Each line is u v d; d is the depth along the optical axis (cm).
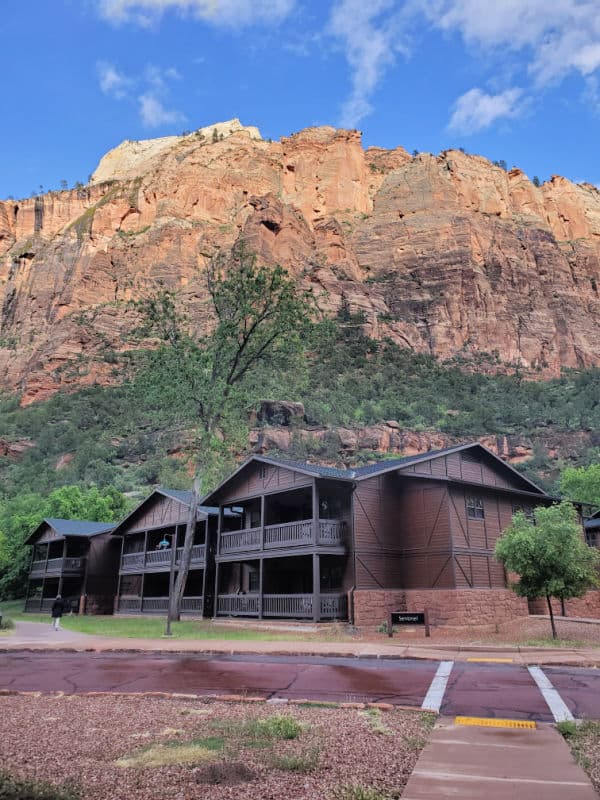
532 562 1939
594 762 618
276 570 2878
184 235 16162
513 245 16775
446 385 12031
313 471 2486
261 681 1163
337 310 13600
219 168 18038
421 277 15562
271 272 3344
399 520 2661
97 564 4150
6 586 4975
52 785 550
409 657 1494
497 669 1295
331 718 830
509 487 3056
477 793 528
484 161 19125
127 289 15400
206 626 2631
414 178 17550
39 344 15038
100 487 7862
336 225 16188
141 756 651
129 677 1245
